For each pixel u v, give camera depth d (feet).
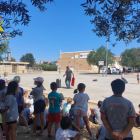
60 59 200.85
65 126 10.75
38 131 14.79
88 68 179.83
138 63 126.11
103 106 7.84
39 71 134.10
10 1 15.17
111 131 7.50
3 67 122.72
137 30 14.64
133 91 38.60
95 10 13.71
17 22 16.26
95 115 17.51
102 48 134.41
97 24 15.03
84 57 182.70
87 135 14.44
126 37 15.07
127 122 7.54
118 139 7.29
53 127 16.46
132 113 7.40
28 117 16.65
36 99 13.80
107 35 15.48
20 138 13.53
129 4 13.55
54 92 13.71
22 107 14.26
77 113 13.25
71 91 38.06
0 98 12.93
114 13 13.71
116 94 7.77
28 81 61.93
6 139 12.07
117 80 7.93
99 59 129.39
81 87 13.48
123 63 133.49
